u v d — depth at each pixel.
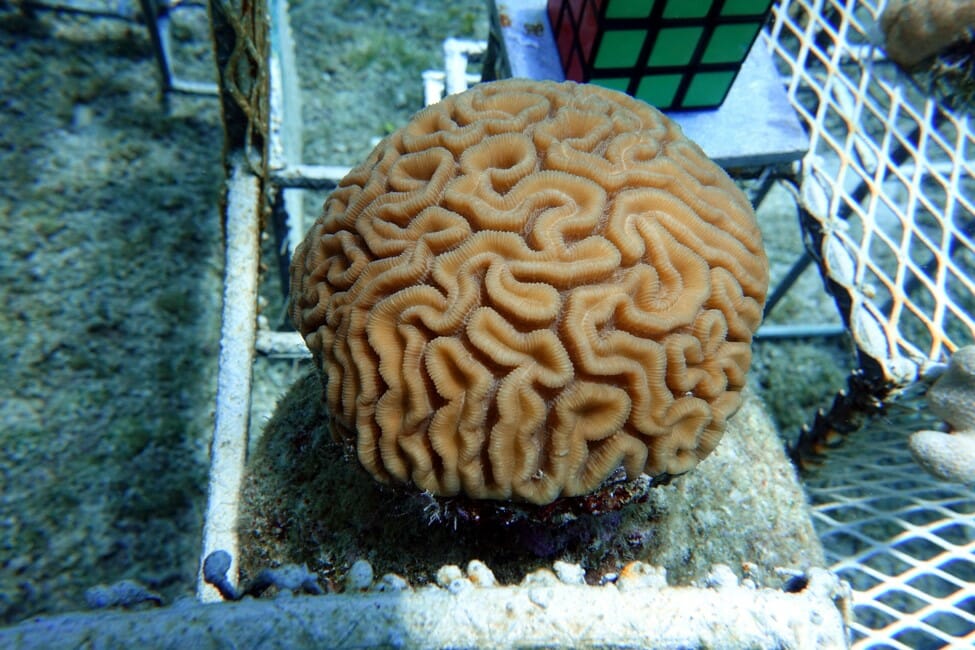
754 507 0.24
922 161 0.27
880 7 0.29
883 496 0.26
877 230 0.25
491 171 0.19
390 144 0.21
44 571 0.31
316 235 0.21
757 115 0.27
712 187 0.20
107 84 0.43
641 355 0.18
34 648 0.13
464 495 0.19
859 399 0.24
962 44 0.26
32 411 0.34
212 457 0.23
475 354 0.18
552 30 0.28
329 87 0.47
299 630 0.14
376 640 0.14
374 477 0.19
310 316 0.20
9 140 0.40
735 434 0.25
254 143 0.26
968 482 0.21
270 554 0.22
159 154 0.42
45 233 0.38
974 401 0.21
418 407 0.18
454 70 0.36
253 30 0.23
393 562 0.22
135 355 0.36
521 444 0.17
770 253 0.43
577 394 0.17
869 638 0.22
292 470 0.23
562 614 0.14
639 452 0.18
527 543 0.22
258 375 0.38
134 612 0.14
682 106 0.27
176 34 0.45
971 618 0.23
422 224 0.19
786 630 0.14
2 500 0.32
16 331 0.35
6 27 0.43
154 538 0.33
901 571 0.30
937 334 0.23
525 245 0.18
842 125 0.35
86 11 0.43
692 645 0.14
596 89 0.22
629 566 0.16
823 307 0.42
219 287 0.39
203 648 0.13
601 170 0.19
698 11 0.23
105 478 0.33
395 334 0.18
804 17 0.31
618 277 0.18
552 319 0.17
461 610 0.14
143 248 0.39
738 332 0.19
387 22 0.49
